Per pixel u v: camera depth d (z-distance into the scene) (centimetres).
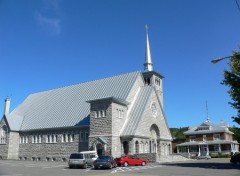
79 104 5928
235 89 3472
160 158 4794
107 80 6128
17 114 7012
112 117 4750
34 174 2688
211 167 3403
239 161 4172
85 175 2555
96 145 4784
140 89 5741
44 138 5931
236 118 3488
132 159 3888
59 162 4872
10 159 6144
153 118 5475
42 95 7238
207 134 8388
